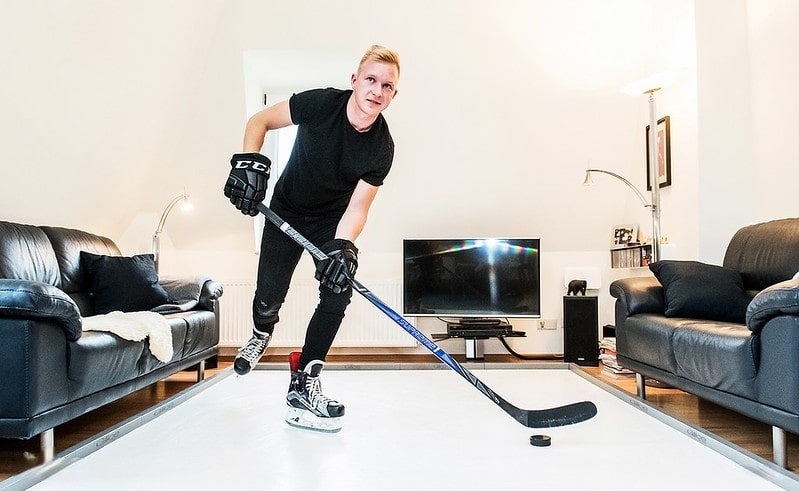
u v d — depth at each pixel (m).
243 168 2.14
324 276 2.09
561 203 4.84
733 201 3.68
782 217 3.37
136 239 4.84
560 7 3.97
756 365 2.00
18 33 2.61
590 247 5.03
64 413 2.05
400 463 1.81
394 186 4.75
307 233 2.44
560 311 4.99
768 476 1.68
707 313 2.85
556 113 4.46
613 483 1.64
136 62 3.52
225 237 4.95
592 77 4.30
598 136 4.59
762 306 1.89
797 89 3.23
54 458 1.78
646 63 4.29
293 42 4.12
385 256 5.03
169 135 4.36
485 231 5.00
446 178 4.73
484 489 1.59
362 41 4.14
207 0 3.74
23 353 1.85
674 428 2.25
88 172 3.73
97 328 2.39
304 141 2.26
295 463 1.81
